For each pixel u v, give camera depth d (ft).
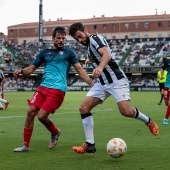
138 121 65.92
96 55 33.83
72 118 72.54
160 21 459.73
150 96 179.83
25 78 293.43
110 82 34.27
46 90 36.83
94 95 34.58
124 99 34.27
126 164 30.32
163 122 62.44
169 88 68.03
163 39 326.65
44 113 36.04
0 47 314.14
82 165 30.01
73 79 295.07
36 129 54.03
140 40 330.34
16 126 58.59
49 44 325.21
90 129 33.91
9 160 32.01
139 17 465.47
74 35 34.19
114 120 67.92
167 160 31.94
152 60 295.89
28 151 36.40
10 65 292.61
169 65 67.97
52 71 37.14
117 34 472.85
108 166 29.60
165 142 41.83
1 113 84.23
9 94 208.44
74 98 158.92
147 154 34.60
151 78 287.48
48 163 30.81
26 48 318.86
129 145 39.70
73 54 37.42
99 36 33.73
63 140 43.60
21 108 100.37
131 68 279.90
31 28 504.02
